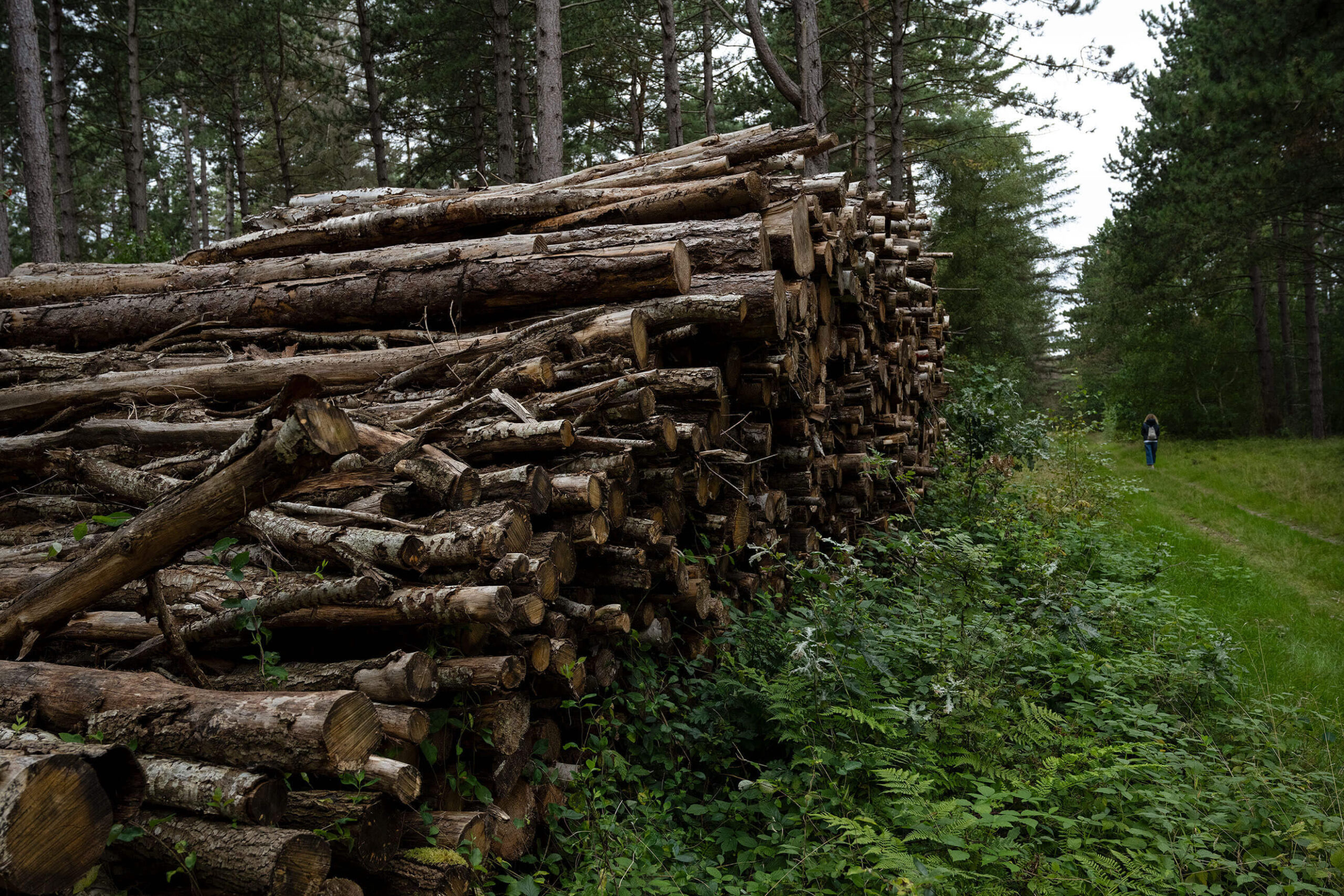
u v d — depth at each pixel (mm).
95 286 5555
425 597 2434
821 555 5582
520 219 4945
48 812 1502
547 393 3438
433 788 2613
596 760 3197
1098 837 3225
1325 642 6223
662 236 4254
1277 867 2982
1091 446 12062
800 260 4543
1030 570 5641
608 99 25469
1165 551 7891
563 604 3146
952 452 9805
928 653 4273
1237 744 4137
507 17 18797
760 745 3938
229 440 3529
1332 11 15211
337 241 5355
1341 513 12320
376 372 3969
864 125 20578
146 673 2293
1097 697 4355
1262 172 16094
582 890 2719
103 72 21812
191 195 29297
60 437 3850
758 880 2914
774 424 5312
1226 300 26672
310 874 1910
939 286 26812
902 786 3062
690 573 3916
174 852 1888
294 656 2730
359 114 23438
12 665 2275
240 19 20922
